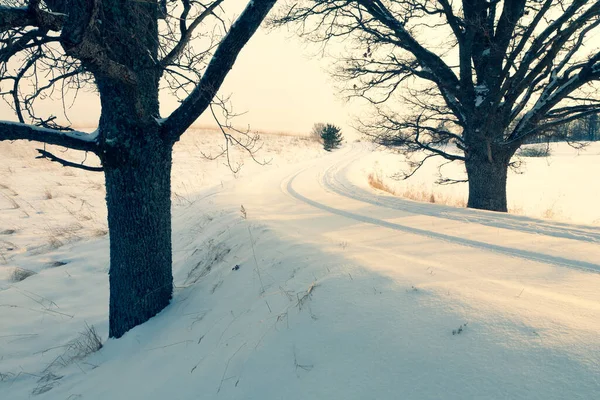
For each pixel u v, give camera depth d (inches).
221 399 93.4
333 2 367.9
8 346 172.4
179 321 156.4
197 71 147.9
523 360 77.9
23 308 214.1
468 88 357.1
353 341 95.9
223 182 641.0
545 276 135.9
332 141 1649.9
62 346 170.9
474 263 152.8
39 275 267.3
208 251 246.8
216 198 447.5
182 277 232.5
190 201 483.5
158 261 169.8
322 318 109.3
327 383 85.2
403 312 104.0
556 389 69.1
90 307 216.1
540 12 289.0
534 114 349.1
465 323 94.2
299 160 1162.0
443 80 360.2
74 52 106.7
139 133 151.2
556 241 197.5
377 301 112.2
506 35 346.3
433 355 84.4
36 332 187.2
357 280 129.0
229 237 247.8
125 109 145.1
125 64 141.4
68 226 402.0
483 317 95.9
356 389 80.7
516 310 98.0
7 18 99.7
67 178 652.7
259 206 361.7
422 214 300.8
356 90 444.8
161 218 168.7
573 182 809.5
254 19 139.9
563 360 75.9
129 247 161.2
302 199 418.6
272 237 211.5
